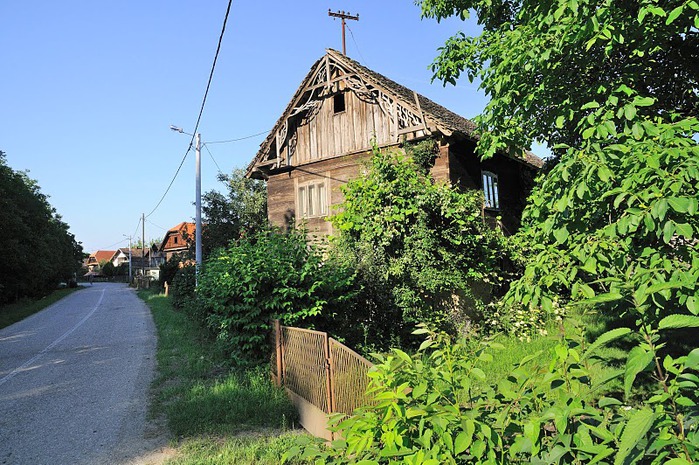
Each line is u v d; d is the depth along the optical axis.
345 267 8.91
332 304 8.16
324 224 15.23
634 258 3.08
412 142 13.12
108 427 5.88
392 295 9.55
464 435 1.69
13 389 8.16
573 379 1.79
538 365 2.00
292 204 16.42
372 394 4.03
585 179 2.92
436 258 9.88
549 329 9.25
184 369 8.57
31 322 20.80
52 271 44.06
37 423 6.20
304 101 16.22
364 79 14.10
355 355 4.37
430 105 15.98
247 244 8.81
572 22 4.29
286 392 6.45
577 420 1.66
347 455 2.19
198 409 6.01
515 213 16.12
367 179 10.76
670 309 2.61
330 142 15.34
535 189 4.53
